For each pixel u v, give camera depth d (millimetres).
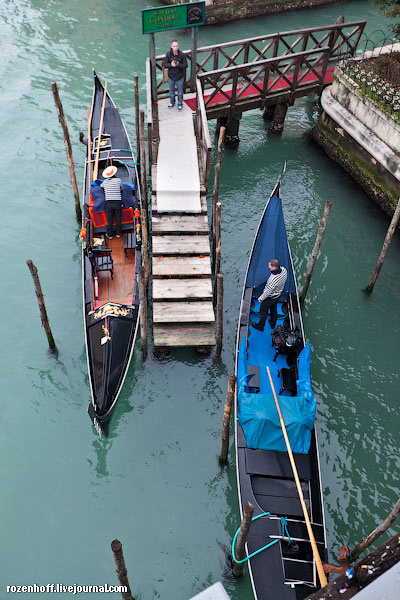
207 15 19875
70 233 11703
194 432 8438
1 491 7648
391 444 8430
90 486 7773
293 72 14852
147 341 9242
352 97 13055
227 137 14336
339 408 8828
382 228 12344
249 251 11500
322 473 8039
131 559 7086
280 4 21125
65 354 9375
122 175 11484
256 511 6719
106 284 9539
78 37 18797
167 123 12805
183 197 11047
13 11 20141
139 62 17641
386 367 9492
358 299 10695
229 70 12719
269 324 9266
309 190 13266
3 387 8867
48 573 6949
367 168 12984
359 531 7438
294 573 6273
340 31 13695
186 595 6816
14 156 13539
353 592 3629
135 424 8469
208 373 9172
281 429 7320
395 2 13328
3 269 10797
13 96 15602
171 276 10156
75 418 8531
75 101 15617
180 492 7766
